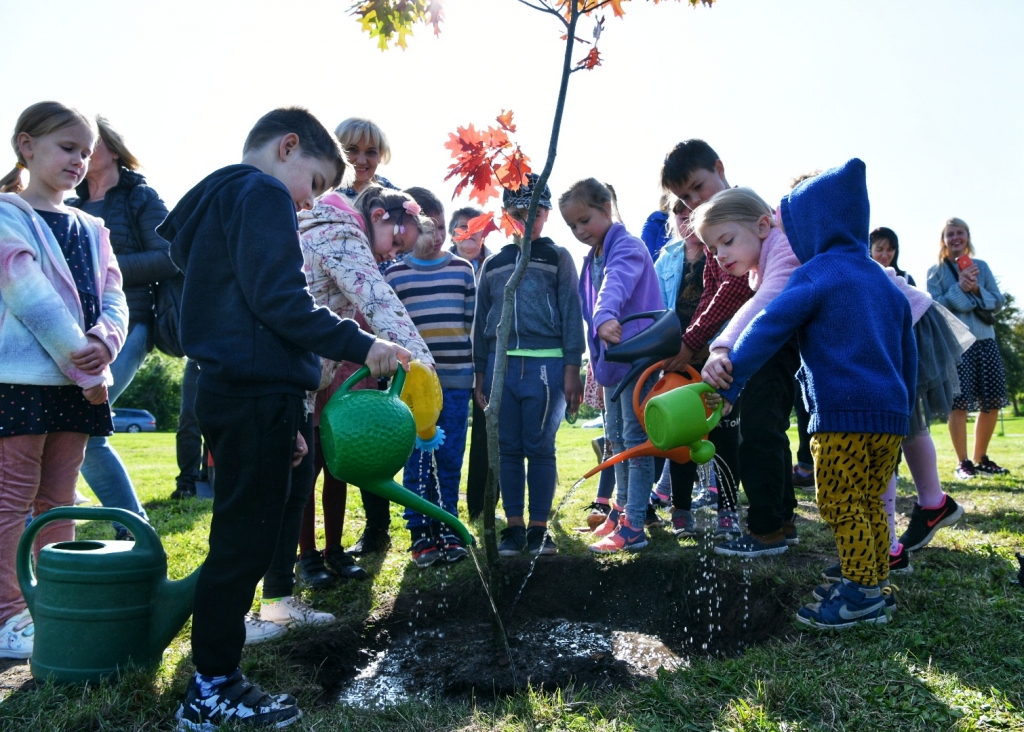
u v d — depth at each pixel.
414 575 3.21
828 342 2.44
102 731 1.89
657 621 3.03
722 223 2.88
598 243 3.75
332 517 3.31
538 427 3.55
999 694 1.92
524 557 3.26
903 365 2.60
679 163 3.58
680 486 3.80
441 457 3.59
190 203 2.03
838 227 2.54
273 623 2.59
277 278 1.88
